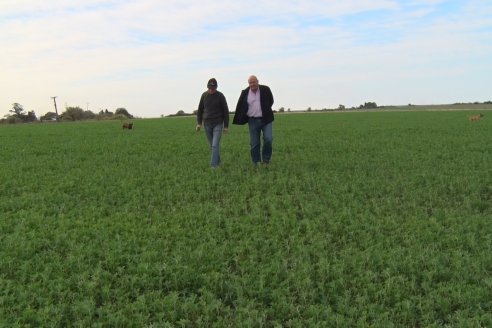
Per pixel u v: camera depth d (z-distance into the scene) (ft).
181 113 407.64
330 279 18.61
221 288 17.84
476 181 34.27
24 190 35.45
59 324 15.48
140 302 16.56
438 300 16.28
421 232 23.11
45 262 20.62
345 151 56.03
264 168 42.04
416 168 41.55
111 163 48.91
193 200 31.68
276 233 23.66
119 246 21.57
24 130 126.11
